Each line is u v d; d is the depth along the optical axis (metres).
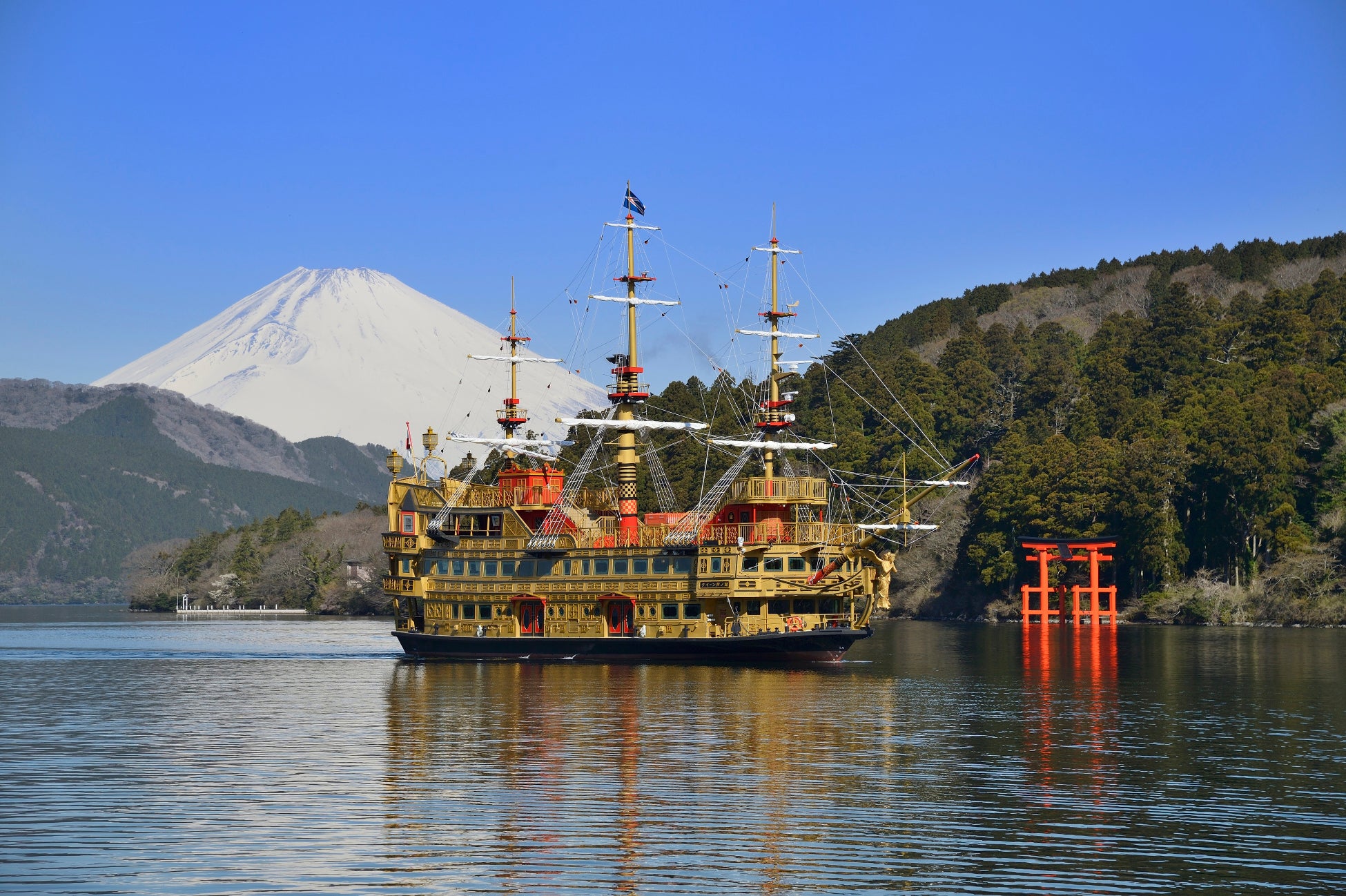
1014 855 36.72
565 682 79.25
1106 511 170.50
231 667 98.38
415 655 98.50
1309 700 70.50
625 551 91.19
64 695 76.62
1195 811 41.72
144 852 37.03
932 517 195.62
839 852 36.88
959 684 78.56
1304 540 156.12
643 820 40.34
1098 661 98.50
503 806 42.22
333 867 35.56
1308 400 171.00
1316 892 33.78
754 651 88.12
